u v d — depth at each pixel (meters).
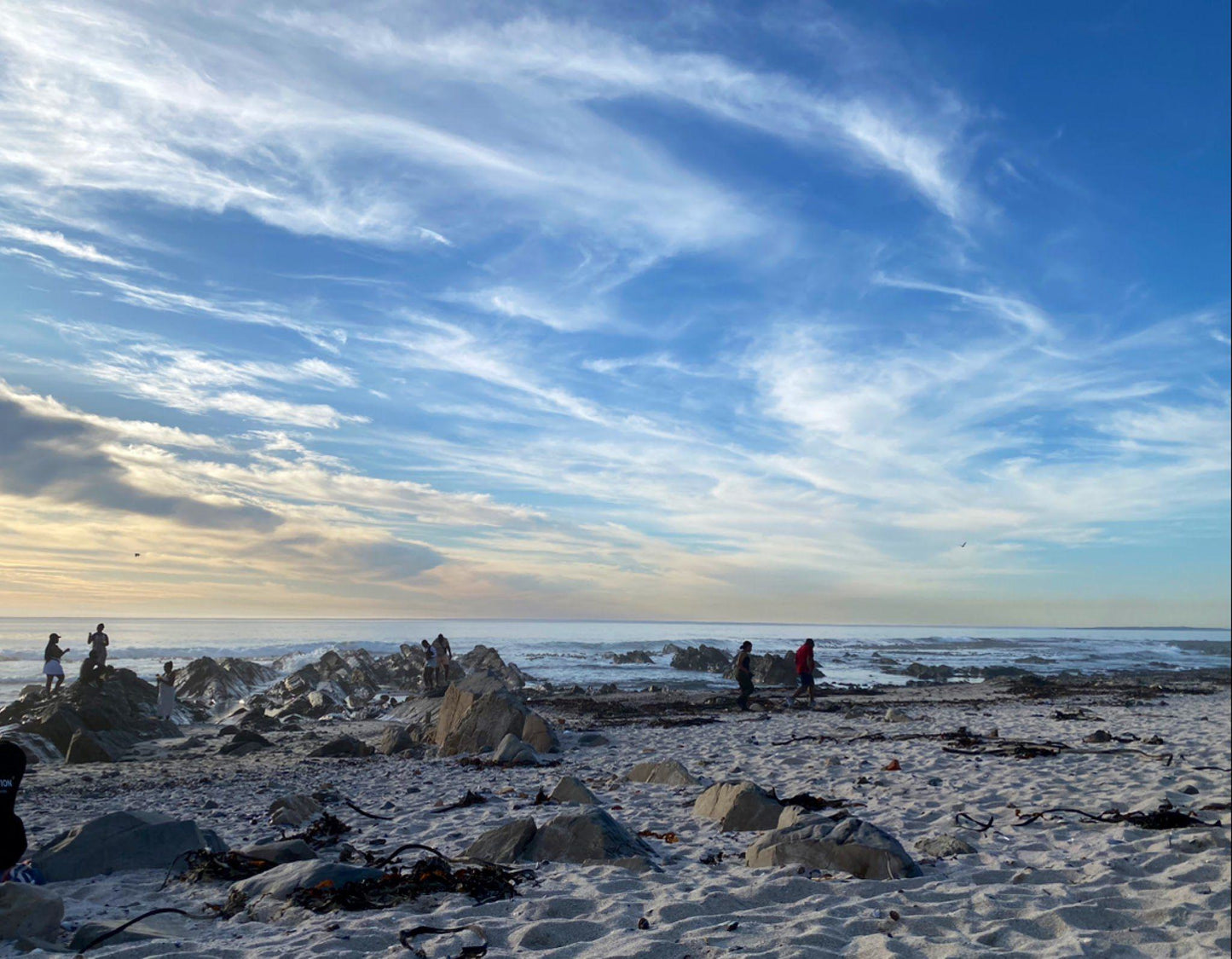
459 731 17.86
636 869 7.08
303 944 5.23
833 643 93.75
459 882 6.46
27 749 18.11
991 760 13.80
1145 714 23.20
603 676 46.00
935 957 5.10
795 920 5.74
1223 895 6.41
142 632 103.81
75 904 6.25
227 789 13.55
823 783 12.18
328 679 38.69
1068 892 6.54
